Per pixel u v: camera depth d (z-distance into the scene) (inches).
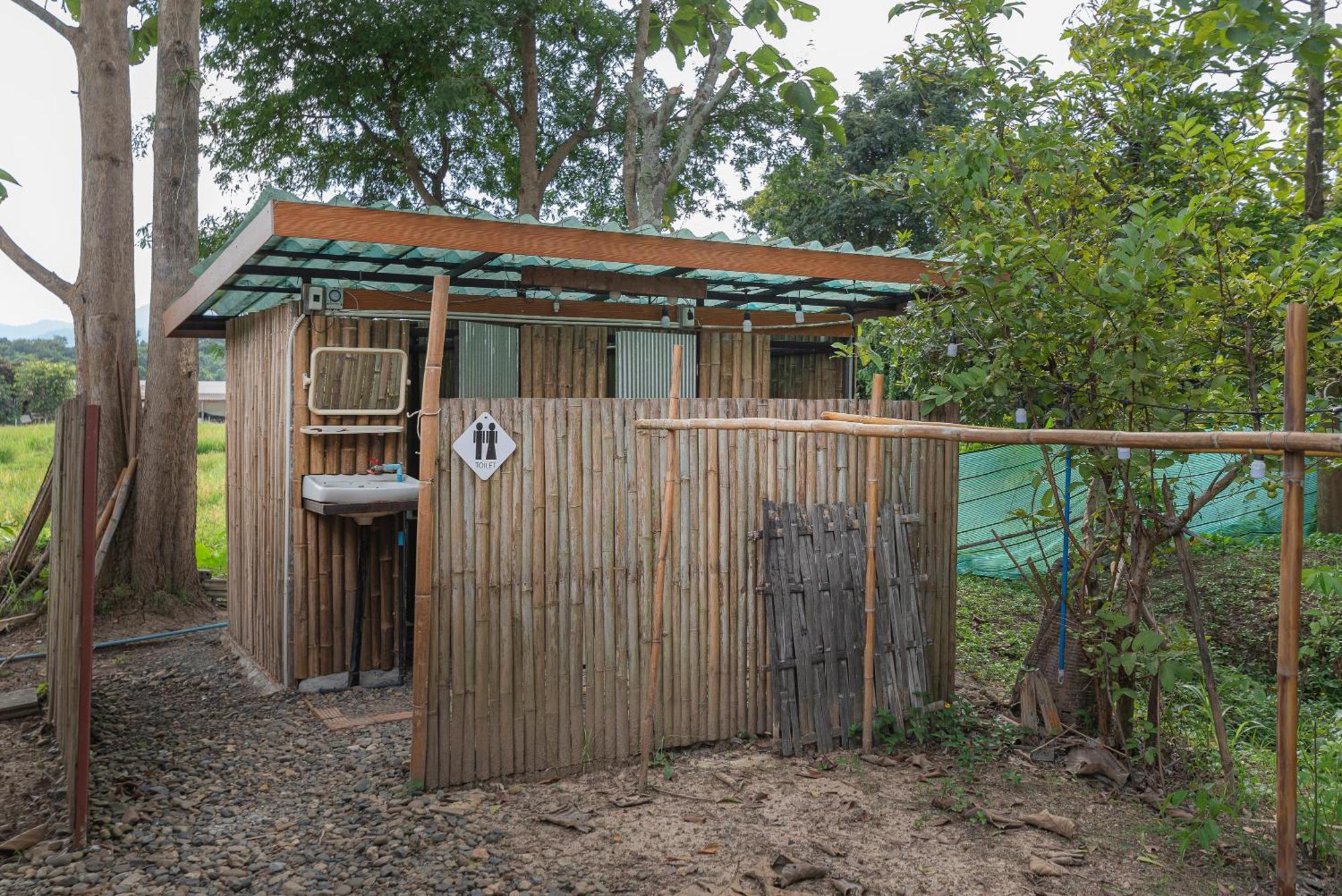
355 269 252.7
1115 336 182.2
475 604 181.6
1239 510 392.2
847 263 244.7
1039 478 200.8
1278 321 183.5
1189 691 225.5
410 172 687.7
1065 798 177.9
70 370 1528.1
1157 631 189.6
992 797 177.3
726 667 205.0
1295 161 236.4
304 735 221.6
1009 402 209.5
